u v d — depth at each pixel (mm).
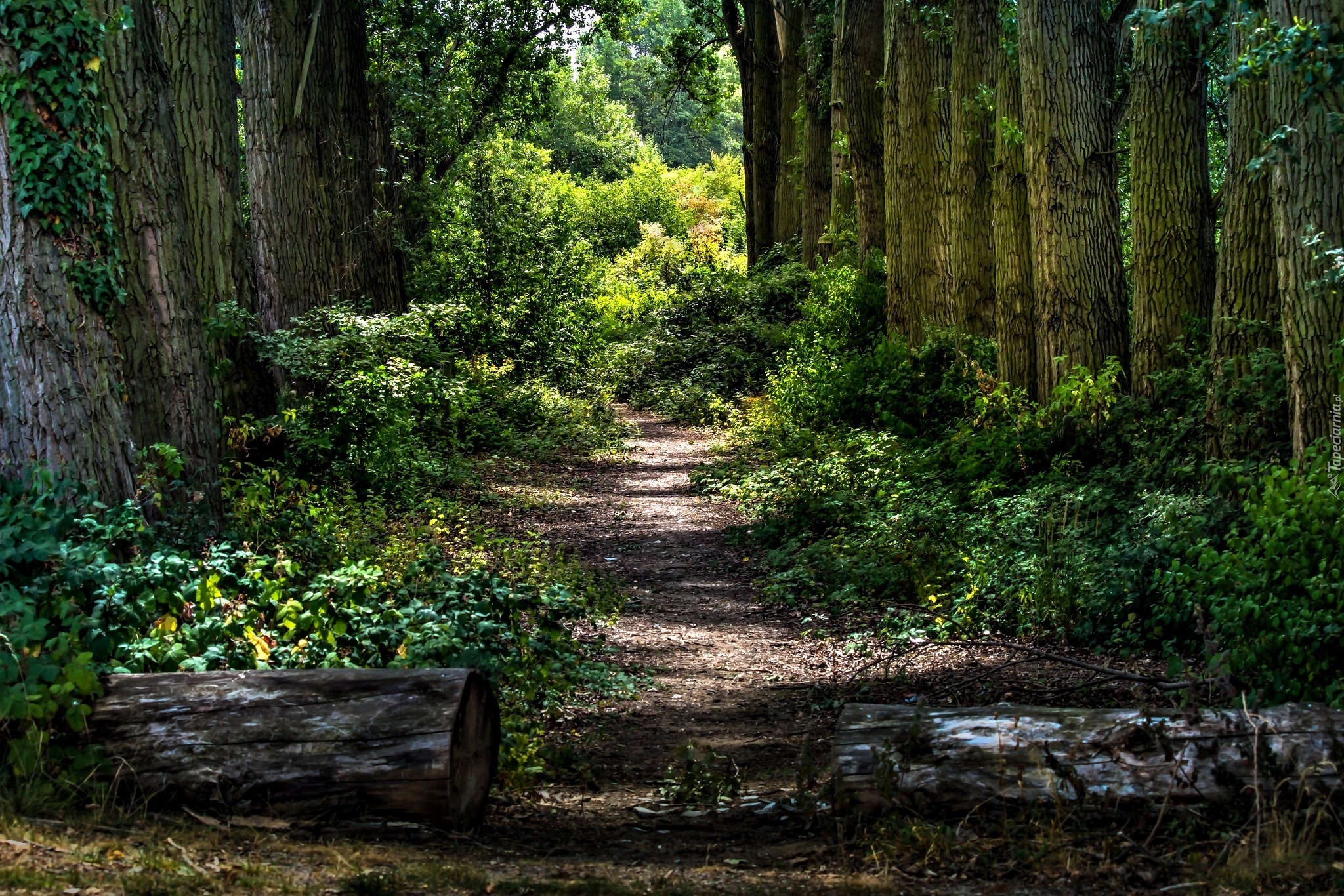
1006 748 4797
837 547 13312
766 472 18891
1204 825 4465
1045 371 14766
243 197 24469
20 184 6324
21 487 5938
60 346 6438
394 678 4961
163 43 13727
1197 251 12789
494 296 26359
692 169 80438
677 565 14727
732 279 37062
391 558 11133
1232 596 7172
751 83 39250
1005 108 16484
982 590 10734
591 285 29906
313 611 6266
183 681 4934
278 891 3840
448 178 26859
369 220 17219
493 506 18031
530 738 6703
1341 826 4293
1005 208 16266
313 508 11750
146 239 8672
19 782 4520
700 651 10500
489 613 7398
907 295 21453
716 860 4680
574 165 68188
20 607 4758
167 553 6145
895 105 21516
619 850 4914
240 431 13141
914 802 4812
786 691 9023
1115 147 14492
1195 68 12578
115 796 4590
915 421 19250
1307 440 8539
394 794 4770
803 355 25281
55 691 4609
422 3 26453
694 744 7367
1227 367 10484
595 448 25078
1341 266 7805
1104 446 12898
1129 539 10188
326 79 16484
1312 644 6266
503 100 30125
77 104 6473
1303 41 7672
